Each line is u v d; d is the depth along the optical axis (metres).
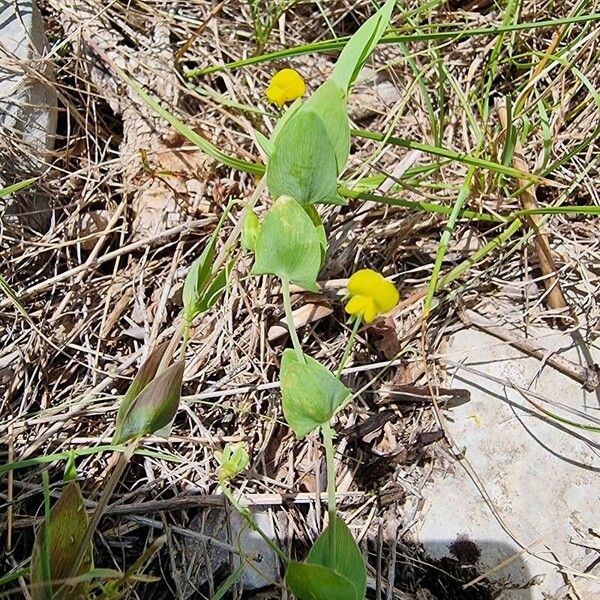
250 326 0.27
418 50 0.33
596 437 0.27
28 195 0.29
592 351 0.28
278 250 0.20
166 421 0.21
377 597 0.24
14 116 0.28
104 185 0.30
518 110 0.30
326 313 0.27
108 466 0.25
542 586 0.25
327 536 0.19
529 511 0.26
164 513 0.24
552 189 0.31
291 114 0.23
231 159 0.27
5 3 0.30
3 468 0.21
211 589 0.23
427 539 0.25
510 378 0.28
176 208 0.29
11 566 0.23
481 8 0.35
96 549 0.23
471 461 0.26
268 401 0.26
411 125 0.32
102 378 0.27
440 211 0.28
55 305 0.28
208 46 0.33
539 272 0.30
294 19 0.34
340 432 0.26
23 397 0.26
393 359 0.26
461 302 0.29
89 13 0.32
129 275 0.28
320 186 0.21
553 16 0.34
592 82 0.32
